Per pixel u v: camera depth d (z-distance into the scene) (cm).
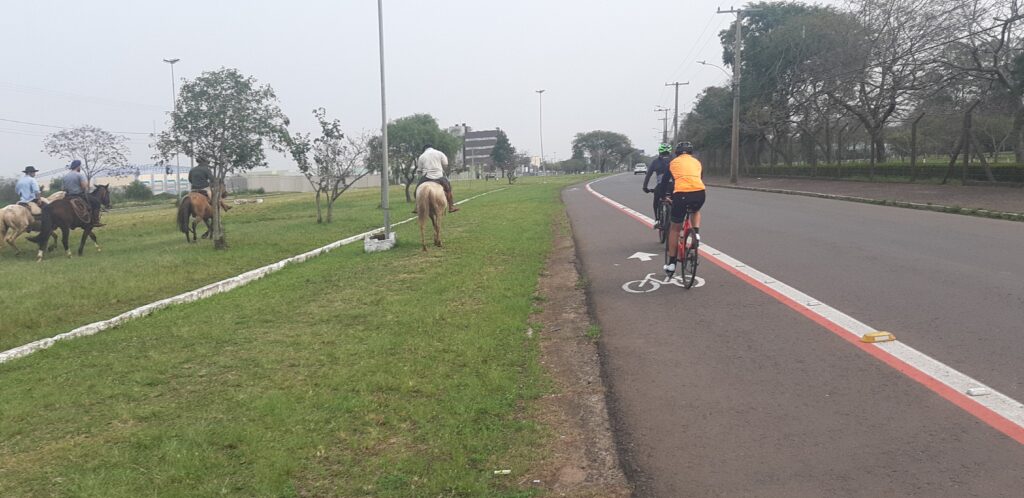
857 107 3222
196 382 618
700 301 823
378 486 409
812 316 718
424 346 674
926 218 1595
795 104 4119
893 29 2862
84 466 455
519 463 430
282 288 1046
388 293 959
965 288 801
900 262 990
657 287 923
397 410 518
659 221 1338
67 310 974
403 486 409
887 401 484
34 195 1803
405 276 1091
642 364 604
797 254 1110
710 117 6166
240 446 470
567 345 685
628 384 556
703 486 388
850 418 461
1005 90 2427
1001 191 2022
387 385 567
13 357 735
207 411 543
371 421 501
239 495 407
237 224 2458
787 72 4409
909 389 502
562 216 2205
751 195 2795
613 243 1403
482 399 529
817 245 1196
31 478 442
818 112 3716
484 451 447
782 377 546
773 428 455
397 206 3050
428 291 947
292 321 828
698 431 459
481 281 999
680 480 397
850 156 4522
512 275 1045
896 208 1903
